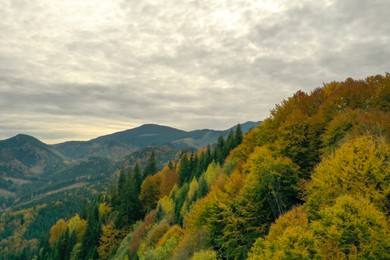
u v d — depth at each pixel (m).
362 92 48.41
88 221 99.31
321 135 42.94
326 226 20.80
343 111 43.81
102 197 136.88
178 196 81.19
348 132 38.50
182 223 65.06
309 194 30.23
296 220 25.30
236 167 63.53
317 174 29.12
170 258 45.34
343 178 25.69
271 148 48.03
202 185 67.69
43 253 114.75
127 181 103.62
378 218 19.48
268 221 37.28
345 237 19.38
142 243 64.75
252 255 25.84
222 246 36.97
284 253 21.08
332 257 19.03
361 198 21.38
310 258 20.39
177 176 110.00
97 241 93.38
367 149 26.56
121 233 90.56
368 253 18.58
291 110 56.06
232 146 99.19
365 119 37.75
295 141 44.88
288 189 37.16
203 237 42.31
